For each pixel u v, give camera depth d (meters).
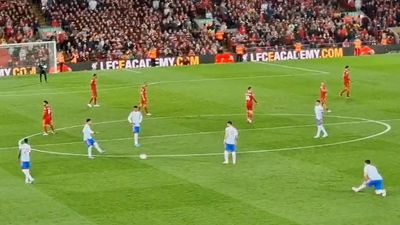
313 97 90.19
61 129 75.12
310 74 107.81
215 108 84.44
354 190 53.81
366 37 131.50
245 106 85.00
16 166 61.50
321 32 130.62
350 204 51.25
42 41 114.88
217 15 130.50
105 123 77.94
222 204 51.44
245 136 71.00
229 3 132.88
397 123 75.69
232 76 106.81
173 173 58.91
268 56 123.81
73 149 66.94
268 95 91.69
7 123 78.00
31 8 125.31
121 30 122.25
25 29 119.38
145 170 59.78
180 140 70.00
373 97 89.81
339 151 64.81
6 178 58.16
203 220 48.53
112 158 63.66
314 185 55.41
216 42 125.19
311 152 64.62
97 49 117.88
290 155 63.78
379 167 59.75
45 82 103.81
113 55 117.25
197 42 123.06
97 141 70.00
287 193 53.66
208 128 74.75
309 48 127.06
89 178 57.81
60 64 113.62
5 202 52.44
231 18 130.62
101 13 124.56
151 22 124.94
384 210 50.06
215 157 63.62
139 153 65.31
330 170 59.16
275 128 74.19
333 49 127.31
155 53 117.94
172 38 122.19
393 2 141.38
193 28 128.00
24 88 99.50
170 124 76.75
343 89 94.69
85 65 114.94
